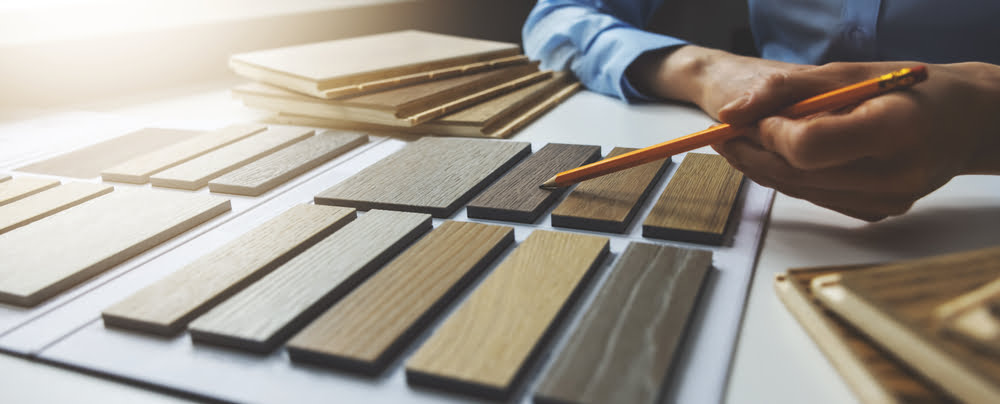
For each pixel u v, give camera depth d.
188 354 0.32
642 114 0.78
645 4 1.19
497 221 0.47
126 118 0.84
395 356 0.31
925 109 0.37
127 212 0.49
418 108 0.72
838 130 0.36
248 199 0.53
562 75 0.96
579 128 0.72
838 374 0.28
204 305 0.35
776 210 0.48
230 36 1.11
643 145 0.64
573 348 0.29
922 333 0.23
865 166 0.39
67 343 0.33
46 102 0.94
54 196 0.53
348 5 1.25
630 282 0.35
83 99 0.97
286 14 1.17
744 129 0.43
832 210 0.46
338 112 0.73
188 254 0.43
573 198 0.48
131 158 0.66
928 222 0.44
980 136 0.41
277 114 0.84
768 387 0.28
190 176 0.57
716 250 0.41
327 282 0.36
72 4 0.96
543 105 0.82
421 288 0.35
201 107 0.90
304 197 0.53
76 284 0.40
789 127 0.38
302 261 0.39
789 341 0.31
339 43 0.99
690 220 0.43
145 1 1.03
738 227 0.44
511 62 0.91
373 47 0.95
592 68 0.91
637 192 0.49
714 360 0.29
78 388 0.30
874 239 0.42
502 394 0.27
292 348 0.31
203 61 1.09
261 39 1.15
